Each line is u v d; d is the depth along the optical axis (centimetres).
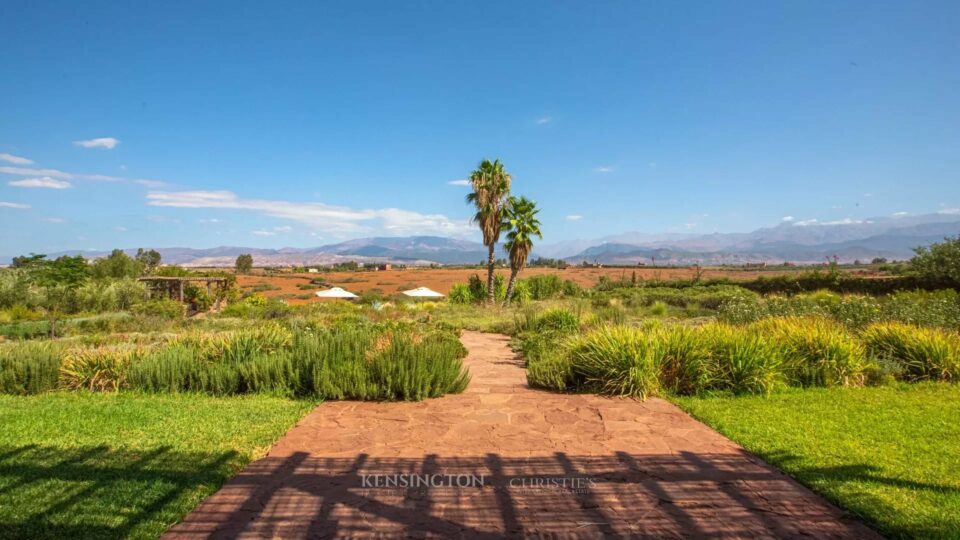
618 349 732
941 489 370
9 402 670
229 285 3178
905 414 583
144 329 1847
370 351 779
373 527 315
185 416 582
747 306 1390
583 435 509
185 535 307
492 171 2945
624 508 341
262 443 480
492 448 468
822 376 751
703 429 530
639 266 7769
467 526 316
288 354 786
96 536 303
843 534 308
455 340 1148
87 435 507
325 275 8025
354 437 502
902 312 1131
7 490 366
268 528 314
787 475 402
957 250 1961
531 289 3381
